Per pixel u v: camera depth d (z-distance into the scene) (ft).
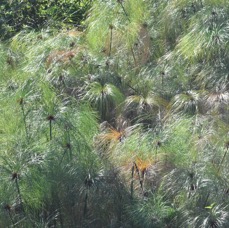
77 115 25.32
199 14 29.50
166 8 30.81
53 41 30.86
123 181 23.95
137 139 24.64
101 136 25.16
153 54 30.32
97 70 29.40
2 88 27.32
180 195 23.61
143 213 23.29
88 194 23.63
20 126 24.85
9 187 22.88
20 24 37.47
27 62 29.76
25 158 23.24
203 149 24.41
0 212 22.82
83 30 33.06
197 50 28.53
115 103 27.73
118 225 23.50
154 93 28.40
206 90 27.63
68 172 23.56
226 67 28.45
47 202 23.68
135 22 30.68
